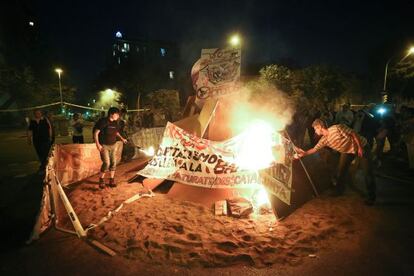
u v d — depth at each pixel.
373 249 4.02
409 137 8.23
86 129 31.36
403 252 3.93
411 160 8.13
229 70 6.85
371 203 5.53
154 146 10.95
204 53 7.09
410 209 5.36
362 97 38.06
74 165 7.37
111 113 6.46
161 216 5.00
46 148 8.54
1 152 13.80
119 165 9.34
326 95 29.19
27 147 15.67
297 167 6.20
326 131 5.76
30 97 35.09
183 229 4.51
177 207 5.41
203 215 5.05
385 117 9.74
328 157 7.30
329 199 5.88
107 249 4.03
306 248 4.00
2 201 6.19
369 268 3.60
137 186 6.66
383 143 8.43
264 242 4.14
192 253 3.88
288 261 3.75
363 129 9.28
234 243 4.07
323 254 3.91
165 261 3.76
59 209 5.47
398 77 32.31
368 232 4.49
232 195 5.62
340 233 4.45
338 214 5.10
